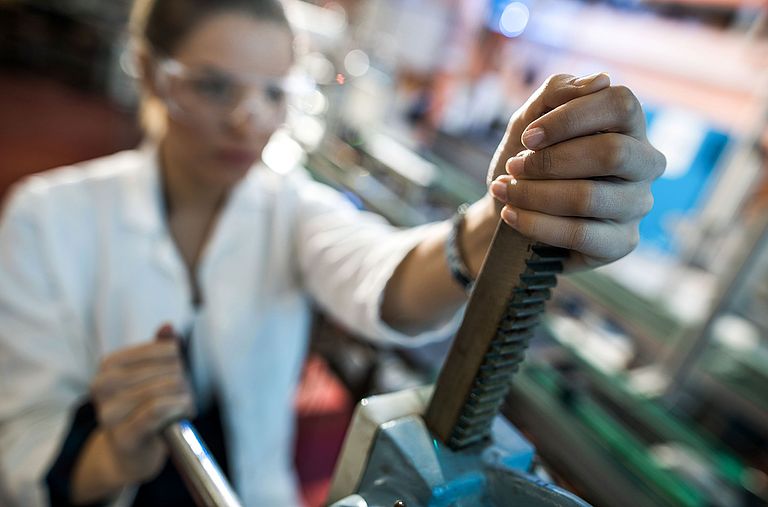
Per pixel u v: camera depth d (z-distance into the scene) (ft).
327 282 3.37
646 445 4.40
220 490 1.51
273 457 4.03
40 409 2.98
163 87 2.97
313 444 6.22
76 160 13.66
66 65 19.86
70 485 2.65
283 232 3.76
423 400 1.46
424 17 7.89
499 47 7.30
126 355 2.40
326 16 8.08
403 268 2.51
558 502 1.15
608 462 4.12
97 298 3.33
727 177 5.74
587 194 1.12
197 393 3.58
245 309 3.60
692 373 5.01
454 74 7.86
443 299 2.23
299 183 4.03
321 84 5.19
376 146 7.66
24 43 19.17
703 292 5.51
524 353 1.28
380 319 2.53
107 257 3.30
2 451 2.76
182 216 3.57
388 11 8.10
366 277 2.84
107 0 18.78
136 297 3.33
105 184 3.43
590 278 6.04
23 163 12.47
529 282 1.17
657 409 4.74
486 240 1.84
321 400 6.89
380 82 8.00
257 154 3.23
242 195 3.62
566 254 1.25
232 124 2.96
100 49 18.92
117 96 18.43
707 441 4.70
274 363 3.84
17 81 17.84
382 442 1.29
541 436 4.48
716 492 4.03
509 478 1.24
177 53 2.82
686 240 6.14
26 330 3.06
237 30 2.77
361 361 6.69
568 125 1.13
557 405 4.64
